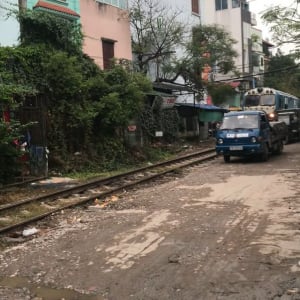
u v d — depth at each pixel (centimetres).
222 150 1928
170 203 1071
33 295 552
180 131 3203
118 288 559
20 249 746
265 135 1934
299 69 4703
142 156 2148
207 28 3472
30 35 1881
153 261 650
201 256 661
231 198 1097
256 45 5853
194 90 3319
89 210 1041
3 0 1980
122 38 2877
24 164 1562
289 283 549
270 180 1358
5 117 1505
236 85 4762
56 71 1730
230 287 543
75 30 2017
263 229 794
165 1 3353
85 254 698
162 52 3161
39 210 1065
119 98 1988
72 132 1830
